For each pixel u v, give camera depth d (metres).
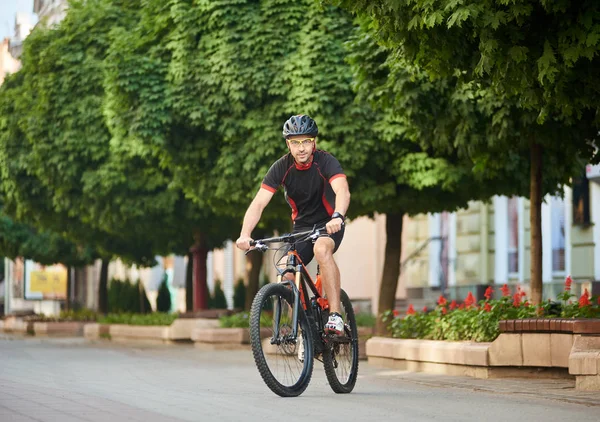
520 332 24.33
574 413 16.67
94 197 55.53
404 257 69.94
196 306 61.19
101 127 54.50
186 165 42.72
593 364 20.80
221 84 40.28
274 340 18.16
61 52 54.59
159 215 56.03
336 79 38.03
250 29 39.50
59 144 55.06
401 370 29.47
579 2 20.80
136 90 42.28
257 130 39.59
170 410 16.11
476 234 61.59
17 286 138.00
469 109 30.50
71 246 85.12
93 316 82.81
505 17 20.83
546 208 55.31
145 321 62.47
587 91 22.25
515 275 58.47
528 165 36.81
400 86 30.39
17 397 18.28
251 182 40.34
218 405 17.06
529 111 27.45
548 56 21.03
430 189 37.94
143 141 42.75
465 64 23.28
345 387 19.92
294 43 38.97
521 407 17.69
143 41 42.81
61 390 20.12
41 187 62.94
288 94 38.78
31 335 82.81
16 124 61.47
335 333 18.97
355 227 77.06
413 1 21.84
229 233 58.28
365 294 76.69
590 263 51.97
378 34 22.89
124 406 16.70
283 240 18.64
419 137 32.09
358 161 37.12
